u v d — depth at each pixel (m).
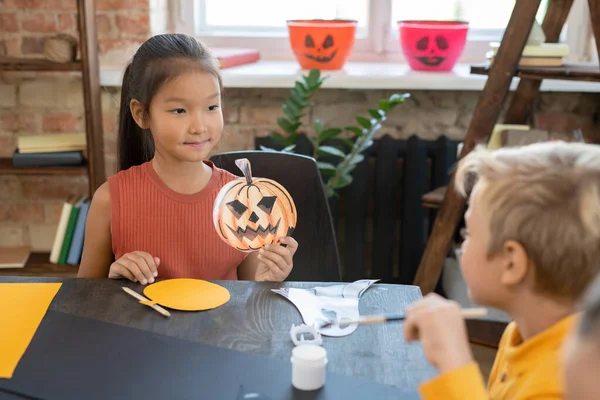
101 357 0.99
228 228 1.24
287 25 2.60
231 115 2.65
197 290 1.22
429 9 2.77
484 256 0.86
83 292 1.21
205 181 1.48
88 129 2.34
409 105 2.64
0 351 1.00
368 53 2.83
